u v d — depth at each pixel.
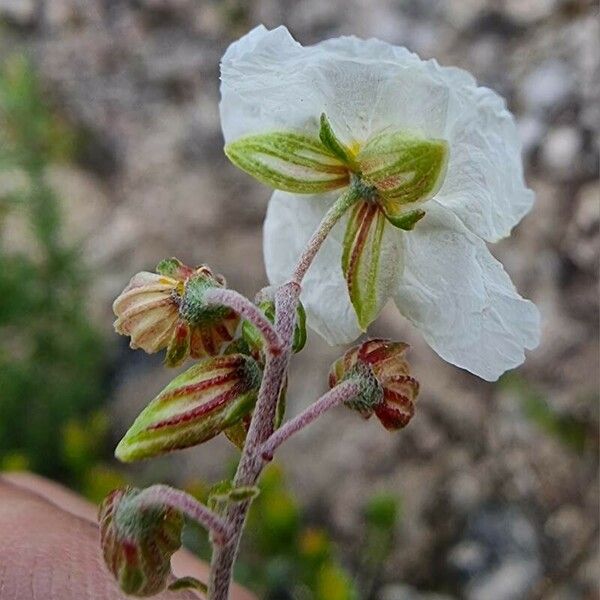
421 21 0.14
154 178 0.15
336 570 0.09
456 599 0.11
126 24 0.16
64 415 0.13
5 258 0.13
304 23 0.15
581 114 0.13
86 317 0.13
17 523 0.06
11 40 0.16
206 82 0.15
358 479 0.11
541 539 0.11
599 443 0.11
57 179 0.15
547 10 0.13
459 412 0.12
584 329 0.12
